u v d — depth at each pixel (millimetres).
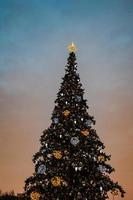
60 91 20078
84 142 18875
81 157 18422
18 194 18406
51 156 18531
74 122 19062
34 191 17672
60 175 18031
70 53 21344
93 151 18859
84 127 19203
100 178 18266
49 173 18172
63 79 20438
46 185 18109
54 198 17906
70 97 19797
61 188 17984
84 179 18234
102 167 18531
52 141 18797
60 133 18875
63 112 19062
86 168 18375
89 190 18047
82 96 20172
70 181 18219
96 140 19219
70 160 18328
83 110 19672
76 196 17953
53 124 19281
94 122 19766
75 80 20391
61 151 18453
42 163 18391
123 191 18422
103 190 18172
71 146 18672
